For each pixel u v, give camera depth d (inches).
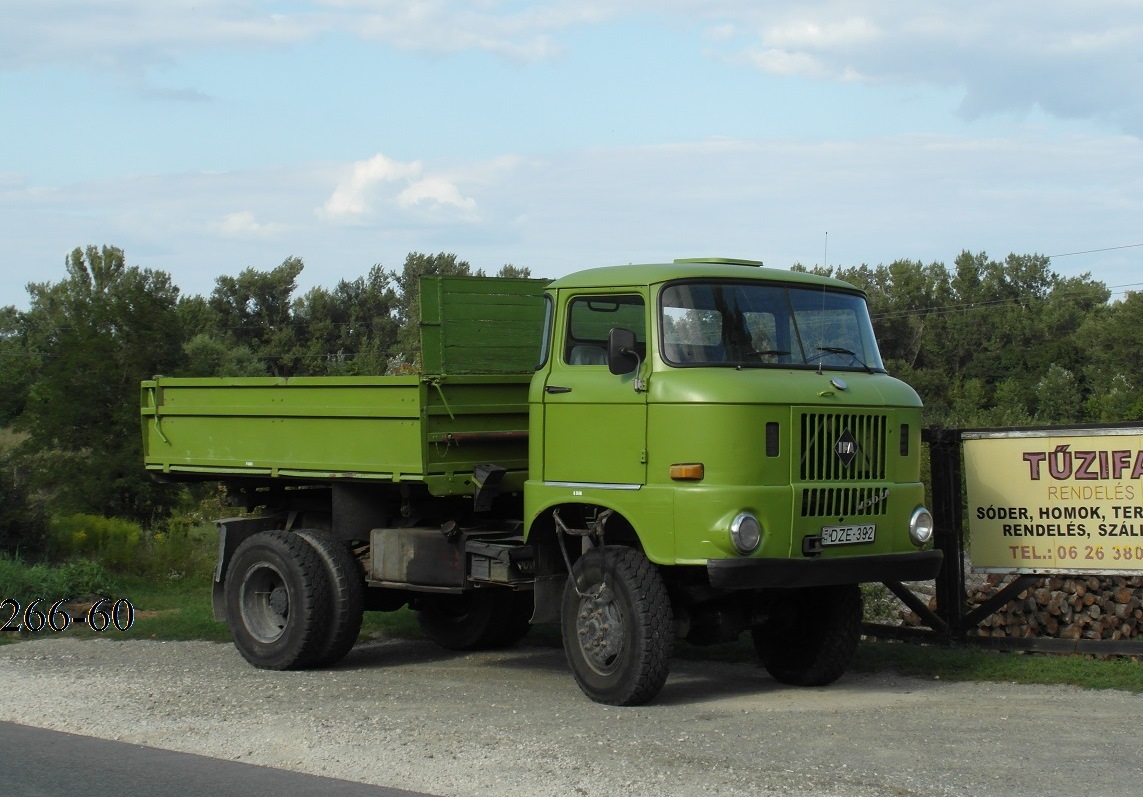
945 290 2445.9
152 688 359.3
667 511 316.5
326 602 401.1
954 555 401.7
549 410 350.9
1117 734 282.7
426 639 483.2
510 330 398.0
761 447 312.5
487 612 442.6
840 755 263.4
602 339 343.3
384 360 2137.1
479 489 373.7
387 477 379.9
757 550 310.3
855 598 355.9
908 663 380.8
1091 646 376.2
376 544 404.8
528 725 298.5
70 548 658.8
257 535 416.5
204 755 278.5
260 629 409.1
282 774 259.9
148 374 855.7
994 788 237.8
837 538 323.0
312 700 339.0
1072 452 380.2
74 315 876.0
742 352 330.0
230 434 432.5
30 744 291.7
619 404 331.3
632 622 319.9
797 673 361.7
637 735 285.1
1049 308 2274.9
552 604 359.9
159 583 627.5
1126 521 372.2
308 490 448.8
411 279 2559.1
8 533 639.8
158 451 460.4
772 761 258.7
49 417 824.3
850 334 353.7
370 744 281.1
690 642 349.4
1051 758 260.1
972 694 340.8
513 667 415.5
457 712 317.4
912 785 239.8
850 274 2486.5
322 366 2277.3
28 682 369.7
